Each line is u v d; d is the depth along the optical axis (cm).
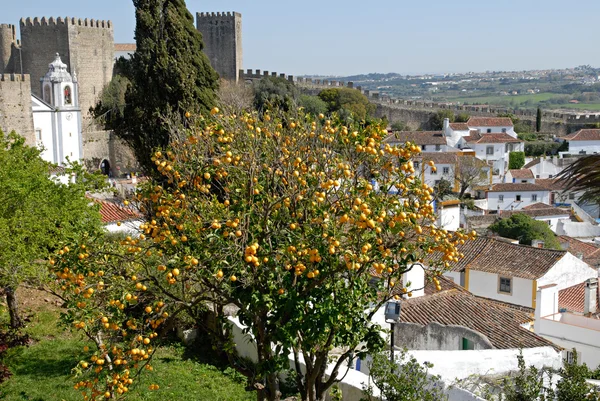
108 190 2262
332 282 1098
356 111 8638
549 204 6594
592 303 2822
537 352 1620
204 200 1190
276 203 1112
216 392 1764
